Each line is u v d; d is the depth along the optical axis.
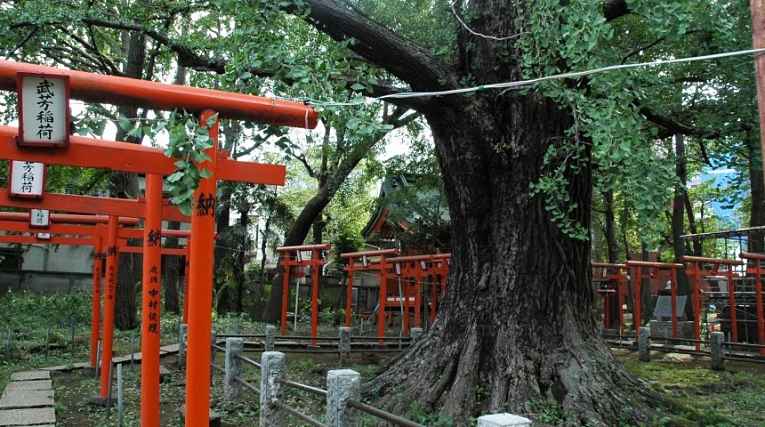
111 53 20.23
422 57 8.09
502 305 8.61
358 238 30.77
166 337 18.19
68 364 13.14
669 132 9.68
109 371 9.63
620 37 9.16
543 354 8.31
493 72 8.50
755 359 13.86
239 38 6.26
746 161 9.06
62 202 8.49
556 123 8.32
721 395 11.24
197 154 4.10
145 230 6.77
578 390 7.88
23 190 8.18
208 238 4.92
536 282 8.55
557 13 6.07
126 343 16.42
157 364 6.40
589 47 5.43
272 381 6.56
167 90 4.62
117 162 5.02
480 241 8.99
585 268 8.95
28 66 4.26
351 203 31.77
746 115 8.11
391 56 7.96
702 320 23.86
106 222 11.84
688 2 5.35
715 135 8.97
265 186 27.62
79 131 4.20
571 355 8.27
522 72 7.09
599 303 26.23
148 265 6.60
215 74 9.57
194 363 4.88
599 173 7.18
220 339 14.23
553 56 6.44
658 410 8.01
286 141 5.13
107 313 9.98
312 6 7.57
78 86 4.38
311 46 6.71
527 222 8.59
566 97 6.19
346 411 5.09
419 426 3.99
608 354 8.55
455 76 8.42
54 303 22.69
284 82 6.21
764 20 2.99
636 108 5.55
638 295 19.45
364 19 7.79
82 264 29.61
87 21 9.05
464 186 8.88
